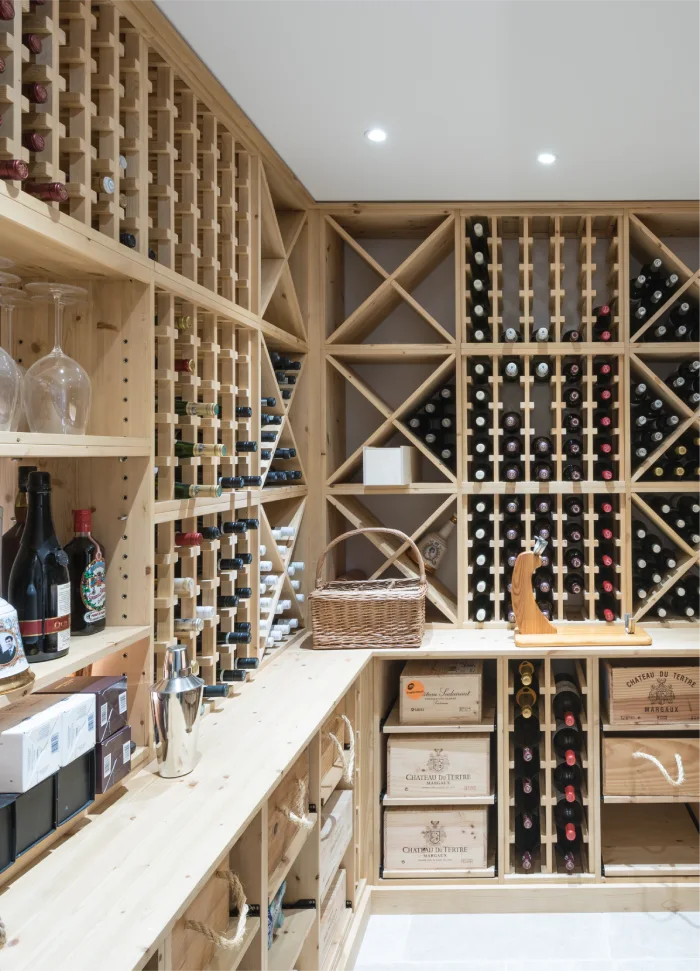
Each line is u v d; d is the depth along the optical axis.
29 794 1.00
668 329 2.52
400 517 2.76
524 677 2.17
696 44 1.48
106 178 1.25
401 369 2.76
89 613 1.29
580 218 2.47
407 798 2.20
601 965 1.92
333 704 1.69
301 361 2.44
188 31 1.44
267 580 2.02
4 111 1.02
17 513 1.21
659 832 2.40
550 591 2.47
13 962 0.81
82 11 1.21
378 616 2.18
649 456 2.40
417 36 1.45
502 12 1.37
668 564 2.39
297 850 1.48
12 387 1.03
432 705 2.20
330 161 2.09
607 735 2.34
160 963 0.91
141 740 1.40
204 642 1.68
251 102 1.74
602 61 1.55
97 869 1.00
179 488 1.57
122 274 1.32
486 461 2.46
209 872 1.01
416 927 2.10
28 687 1.00
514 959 1.95
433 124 1.85
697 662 2.39
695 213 2.43
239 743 1.46
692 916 2.13
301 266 2.46
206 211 1.70
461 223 2.43
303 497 2.42
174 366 1.57
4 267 1.07
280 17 1.39
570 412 2.69
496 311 2.41
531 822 2.24
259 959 1.24
